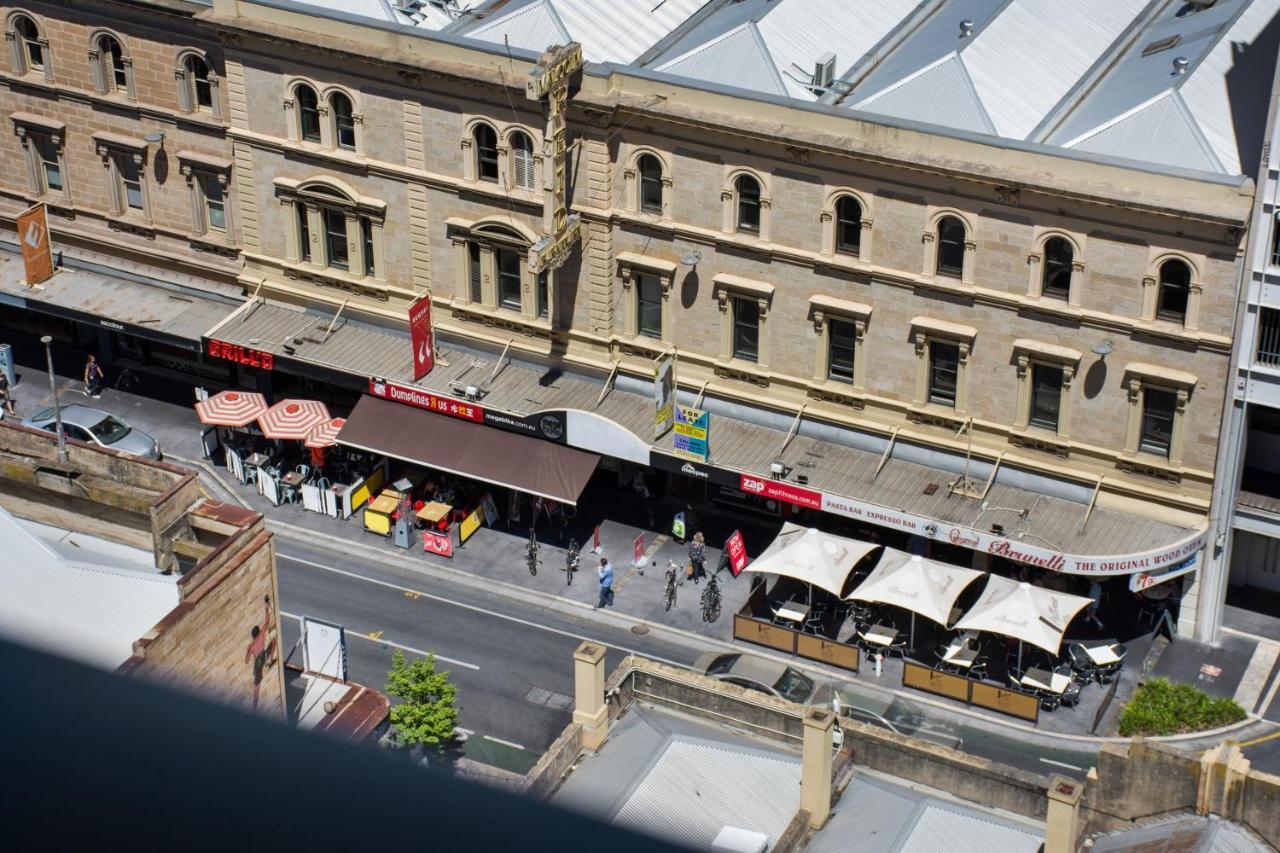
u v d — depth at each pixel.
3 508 44.75
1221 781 34.41
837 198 57.00
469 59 60.50
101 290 71.81
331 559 63.59
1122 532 56.31
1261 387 52.88
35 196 73.12
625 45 62.47
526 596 61.53
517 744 54.38
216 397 67.75
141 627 42.31
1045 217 53.88
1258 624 59.12
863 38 62.28
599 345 63.72
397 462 67.00
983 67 57.84
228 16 64.00
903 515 57.34
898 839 36.31
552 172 59.00
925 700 56.03
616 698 41.19
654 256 61.19
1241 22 59.41
